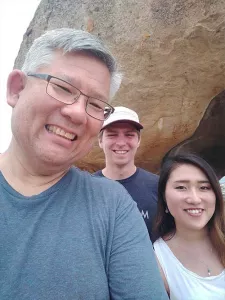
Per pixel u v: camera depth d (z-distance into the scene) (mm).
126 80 1491
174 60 1414
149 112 1549
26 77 333
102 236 304
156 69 1456
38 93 318
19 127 325
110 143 802
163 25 1371
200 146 1935
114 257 302
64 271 273
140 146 1664
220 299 461
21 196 308
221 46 1316
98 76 338
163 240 554
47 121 325
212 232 536
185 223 526
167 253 519
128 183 777
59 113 324
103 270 294
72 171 360
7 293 262
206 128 1820
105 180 374
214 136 1880
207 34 1291
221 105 1711
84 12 1632
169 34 1363
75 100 327
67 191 327
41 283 266
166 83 1481
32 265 271
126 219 328
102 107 351
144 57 1445
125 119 784
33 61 331
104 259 302
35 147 324
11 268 269
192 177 531
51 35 334
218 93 1535
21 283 265
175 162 565
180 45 1367
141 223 338
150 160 1797
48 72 326
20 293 262
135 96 1517
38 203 307
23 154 334
